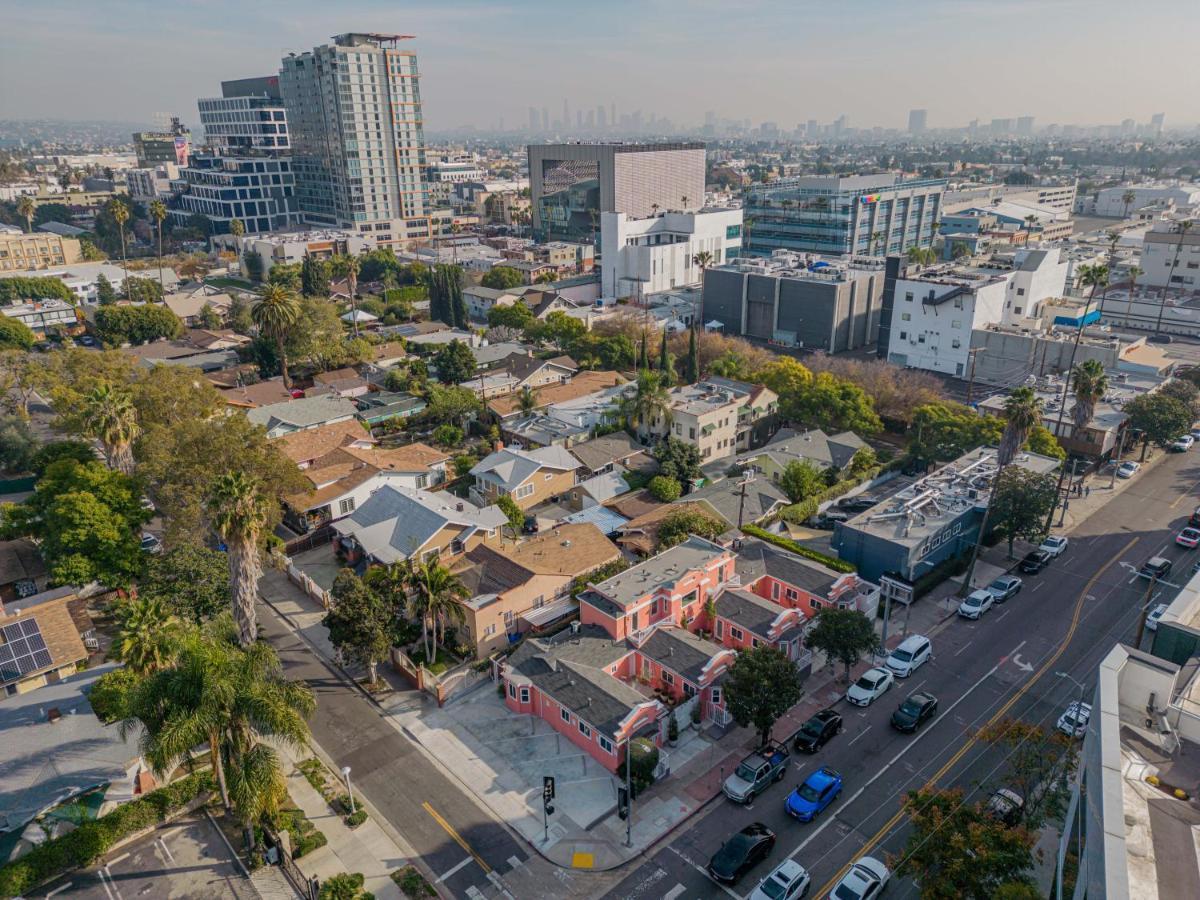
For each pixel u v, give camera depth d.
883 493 89.56
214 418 80.19
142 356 138.50
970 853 34.84
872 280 152.25
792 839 44.41
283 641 64.38
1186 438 103.62
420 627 64.38
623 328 144.88
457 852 43.97
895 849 43.50
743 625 60.00
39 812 42.16
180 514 66.38
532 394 113.88
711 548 66.88
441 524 72.06
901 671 58.53
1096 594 69.75
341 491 83.75
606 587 61.31
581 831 45.22
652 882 41.84
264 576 74.31
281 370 131.25
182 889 41.59
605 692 52.19
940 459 94.62
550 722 54.44
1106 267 110.56
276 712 40.62
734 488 84.88
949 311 133.12
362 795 48.28
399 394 120.06
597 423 104.50
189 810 47.03
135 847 44.47
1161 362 120.19
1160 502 87.88
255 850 43.56
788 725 53.88
